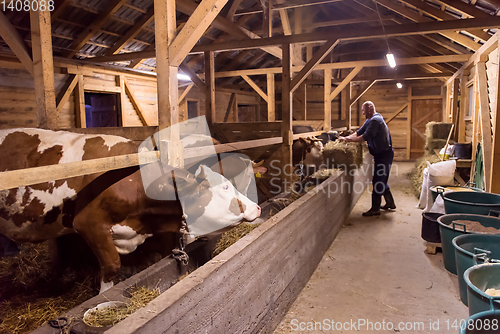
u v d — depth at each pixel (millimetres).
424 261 3264
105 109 7680
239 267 1729
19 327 1697
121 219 2023
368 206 5383
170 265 1793
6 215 2254
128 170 2055
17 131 2438
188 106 9750
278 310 2260
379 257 3371
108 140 2305
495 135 4070
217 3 2008
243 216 2027
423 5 5008
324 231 3436
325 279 2920
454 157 5660
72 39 5930
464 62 6836
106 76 7039
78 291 2125
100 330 1166
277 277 2227
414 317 2342
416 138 11469
